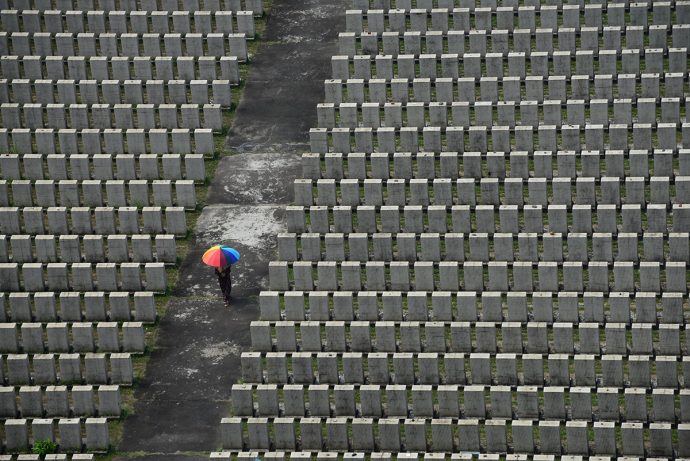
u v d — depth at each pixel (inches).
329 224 6289.4
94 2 7485.2
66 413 5629.9
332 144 6683.1
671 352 5659.5
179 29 7317.9
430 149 6565.0
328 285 6028.5
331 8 7583.7
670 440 5280.5
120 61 7066.9
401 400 5487.2
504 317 5866.1
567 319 5787.4
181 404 5684.1
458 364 5565.9
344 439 5408.5
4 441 5585.6
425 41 7135.8
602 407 5433.1
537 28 7126.0
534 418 5462.6
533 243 6023.6
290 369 5792.3
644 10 7042.3
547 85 6840.6
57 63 7126.0
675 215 6067.9
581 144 6579.7
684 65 6796.3
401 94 6820.9
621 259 6048.2
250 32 7372.1
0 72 7175.2
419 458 5378.9
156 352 5900.6
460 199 6304.1
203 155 6747.1
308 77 7160.4
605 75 6717.5
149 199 6540.4
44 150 6756.9
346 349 5777.6
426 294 5821.9
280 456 5349.4
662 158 6299.2
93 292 6008.9
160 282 6131.9
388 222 6205.7
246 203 6540.4
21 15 7475.4
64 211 6353.3
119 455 5506.9
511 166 6387.8
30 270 6117.1
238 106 7032.5
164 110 6796.3
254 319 6003.9
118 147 6722.4
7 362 5733.3
